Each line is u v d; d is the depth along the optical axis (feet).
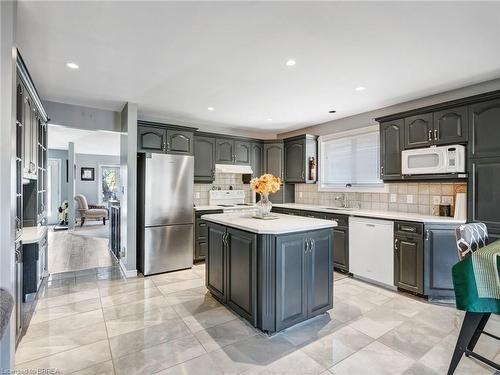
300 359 6.35
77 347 6.76
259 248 7.38
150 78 9.38
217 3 5.55
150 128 13.29
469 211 9.22
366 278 11.48
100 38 6.88
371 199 13.53
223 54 7.71
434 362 6.25
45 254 11.76
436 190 11.05
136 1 5.49
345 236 12.19
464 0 5.42
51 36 6.78
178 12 5.84
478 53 7.58
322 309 8.29
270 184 9.21
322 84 9.89
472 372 5.94
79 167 30.14
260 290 7.33
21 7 5.64
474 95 9.28
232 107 12.73
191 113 13.84
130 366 6.08
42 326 7.74
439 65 8.34
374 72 8.84
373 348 6.79
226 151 16.46
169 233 12.88
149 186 12.37
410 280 9.93
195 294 10.16
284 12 5.84
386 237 10.69
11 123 5.35
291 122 15.75
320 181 15.99
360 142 14.07
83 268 13.28
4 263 5.30
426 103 11.25
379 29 6.45
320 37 6.81
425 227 9.56
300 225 7.83
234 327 7.78
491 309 4.95
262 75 9.11
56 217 28.43
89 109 12.70
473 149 9.14
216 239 9.36
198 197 16.55
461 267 5.18
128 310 8.79
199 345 6.89
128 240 12.09
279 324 7.31
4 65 5.29
